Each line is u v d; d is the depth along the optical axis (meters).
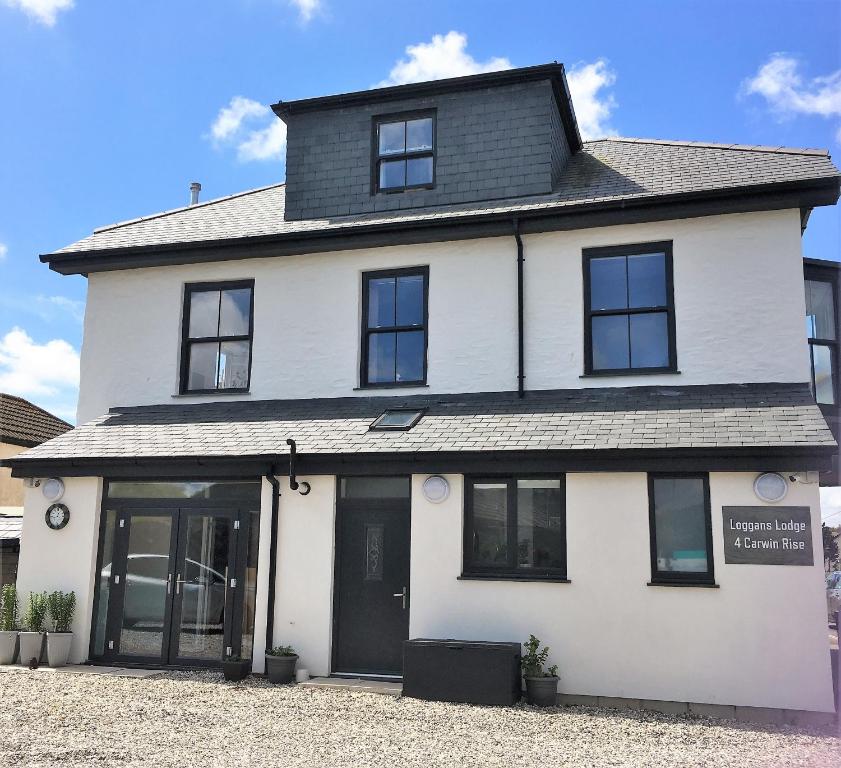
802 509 8.90
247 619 10.97
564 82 12.55
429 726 8.02
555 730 7.95
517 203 12.01
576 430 9.94
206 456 10.84
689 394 10.51
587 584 9.49
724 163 11.77
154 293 13.30
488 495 10.23
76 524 11.60
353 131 13.25
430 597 10.02
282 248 12.48
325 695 9.36
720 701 8.83
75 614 11.38
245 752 7.08
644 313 11.11
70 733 7.61
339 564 10.71
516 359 11.44
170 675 10.52
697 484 9.48
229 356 12.95
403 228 11.80
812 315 11.99
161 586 11.38
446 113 12.83
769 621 8.83
